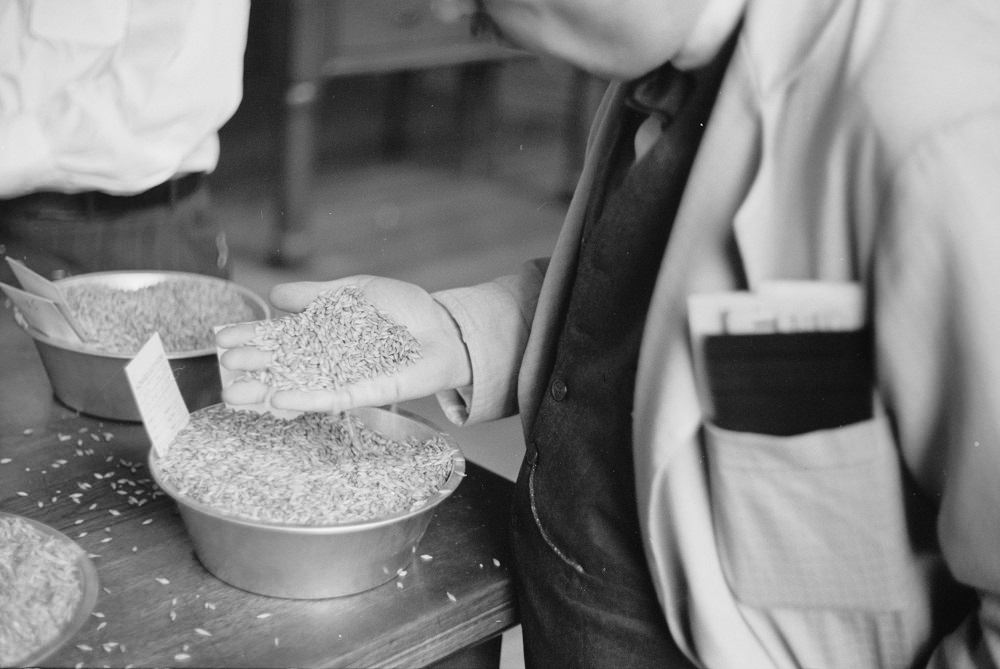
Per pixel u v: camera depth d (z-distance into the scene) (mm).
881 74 768
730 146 853
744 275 861
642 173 977
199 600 1041
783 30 837
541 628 1087
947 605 924
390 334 1166
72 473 1270
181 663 948
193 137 1772
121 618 1002
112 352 1362
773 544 885
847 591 883
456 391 1261
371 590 1085
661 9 821
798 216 828
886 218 762
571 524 1040
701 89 927
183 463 1106
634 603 1009
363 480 1094
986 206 731
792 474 855
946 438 793
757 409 859
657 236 976
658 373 894
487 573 1136
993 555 780
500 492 1309
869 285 802
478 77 5227
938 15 786
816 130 813
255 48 4078
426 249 4254
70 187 1728
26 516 1166
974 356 745
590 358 1033
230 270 1901
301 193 3893
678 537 913
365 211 4590
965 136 737
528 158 5594
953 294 745
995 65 770
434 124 5637
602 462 1018
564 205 5039
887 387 801
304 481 1081
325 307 1194
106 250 1747
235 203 4383
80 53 1692
